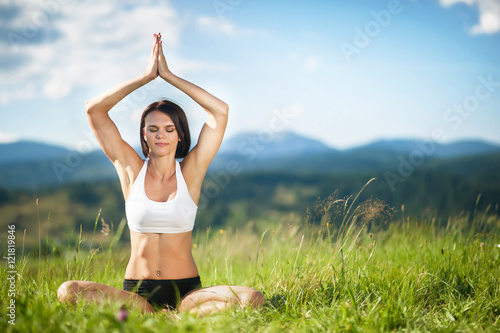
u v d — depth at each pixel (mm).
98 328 2879
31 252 4590
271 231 5613
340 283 4199
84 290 3662
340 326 3311
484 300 4102
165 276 3898
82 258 4867
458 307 4023
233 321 3330
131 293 3791
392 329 3416
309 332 3291
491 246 5297
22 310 3146
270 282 4516
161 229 3900
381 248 5676
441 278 4582
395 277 4523
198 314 3629
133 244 4008
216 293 3707
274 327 3225
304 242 4895
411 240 6020
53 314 3145
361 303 3820
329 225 4562
